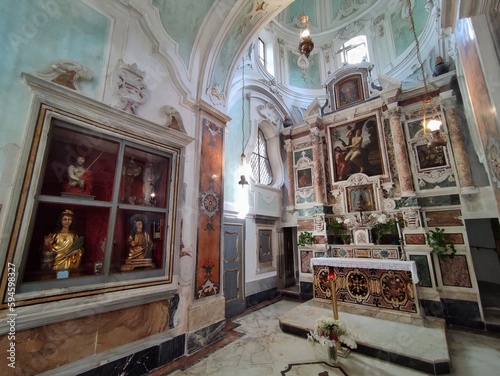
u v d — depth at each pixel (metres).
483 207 4.57
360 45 8.33
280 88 7.95
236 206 5.64
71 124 2.46
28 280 2.12
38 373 2.02
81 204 2.52
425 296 4.71
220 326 3.68
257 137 6.82
